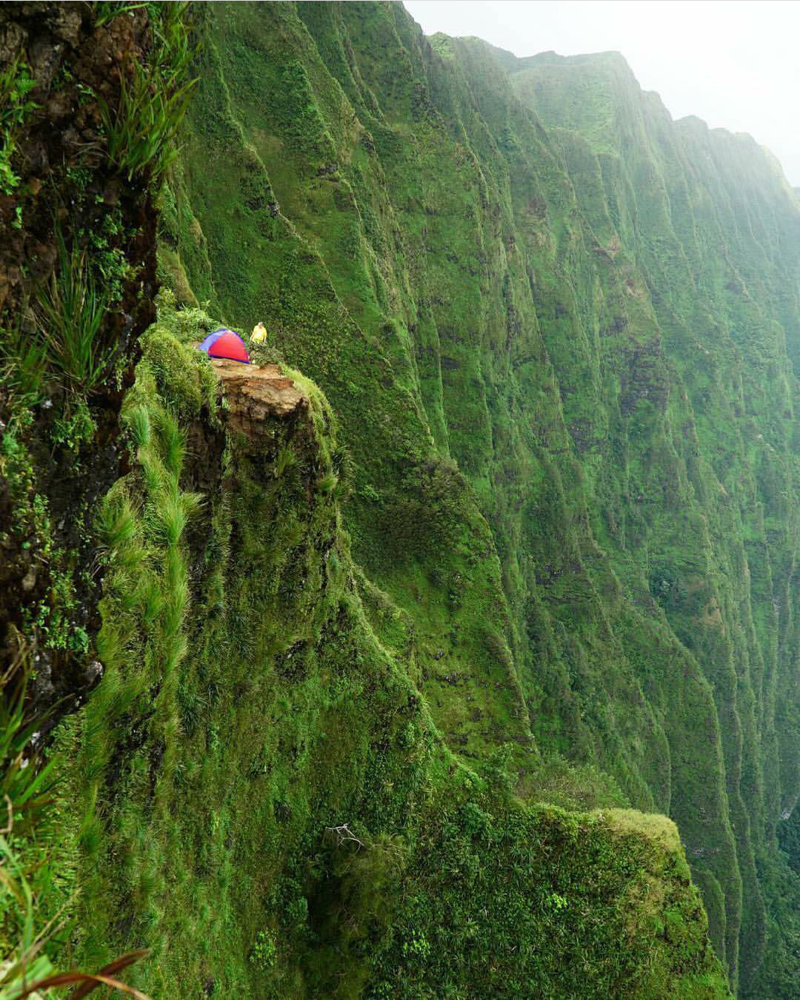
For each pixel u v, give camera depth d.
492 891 23.84
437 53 110.12
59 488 5.21
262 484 15.89
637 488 128.25
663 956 24.38
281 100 58.56
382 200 68.12
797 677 150.38
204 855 13.29
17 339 4.32
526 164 116.94
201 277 42.88
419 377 68.19
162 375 12.17
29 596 4.53
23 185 4.23
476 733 42.81
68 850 4.91
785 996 81.75
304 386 18.34
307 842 17.80
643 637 93.81
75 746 7.34
